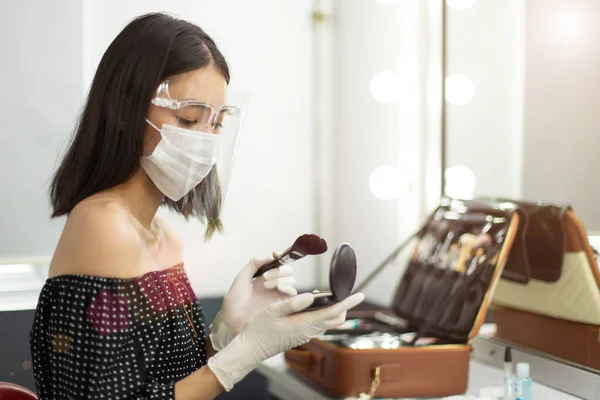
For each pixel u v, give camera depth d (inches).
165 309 38.6
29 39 83.7
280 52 100.7
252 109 99.3
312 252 41.1
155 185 39.8
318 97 103.3
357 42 98.1
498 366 60.8
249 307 46.6
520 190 63.1
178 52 37.1
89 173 37.9
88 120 37.6
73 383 34.8
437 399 51.3
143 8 91.4
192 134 37.6
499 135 66.8
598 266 51.3
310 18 102.4
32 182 84.3
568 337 53.3
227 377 37.7
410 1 86.3
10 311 80.1
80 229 35.6
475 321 54.2
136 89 36.5
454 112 76.9
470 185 73.2
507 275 59.7
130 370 35.4
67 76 85.5
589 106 53.1
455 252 60.1
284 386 58.4
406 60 87.6
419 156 85.4
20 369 79.7
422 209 85.1
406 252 87.3
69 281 35.3
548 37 58.6
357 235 98.7
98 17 88.7
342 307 40.0
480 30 70.8
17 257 83.6
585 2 53.6
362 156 97.2
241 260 98.6
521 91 62.9
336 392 51.3
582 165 53.8
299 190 102.8
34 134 84.3
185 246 94.8
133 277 36.4
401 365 51.1
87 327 34.6
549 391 53.2
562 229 53.6
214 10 96.3
